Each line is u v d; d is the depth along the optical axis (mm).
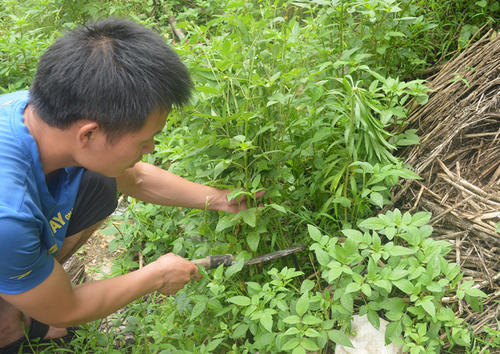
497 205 2354
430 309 1885
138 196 2402
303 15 3779
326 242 2139
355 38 2830
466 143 2658
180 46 2508
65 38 1521
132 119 1506
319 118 2527
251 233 2312
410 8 2939
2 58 3898
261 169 2244
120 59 1459
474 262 2320
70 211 1957
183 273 2119
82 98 1465
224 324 2188
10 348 2377
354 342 2100
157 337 2275
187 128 2633
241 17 2350
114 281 1982
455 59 3041
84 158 1657
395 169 2326
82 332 2381
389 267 2018
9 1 4625
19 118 1649
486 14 3193
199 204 2404
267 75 2271
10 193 1560
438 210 2508
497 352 2047
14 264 1602
